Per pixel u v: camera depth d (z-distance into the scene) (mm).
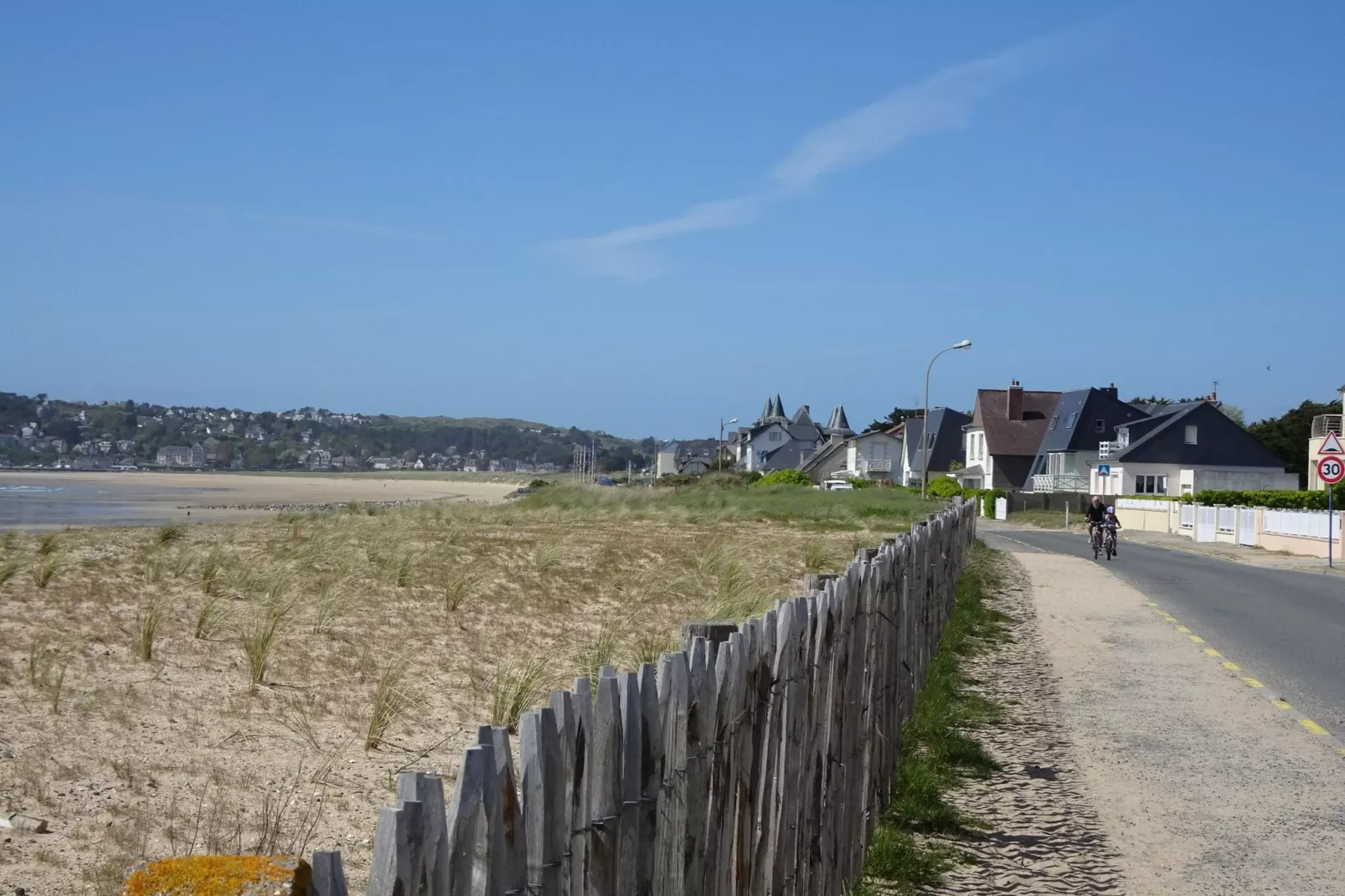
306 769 6875
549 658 10422
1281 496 38219
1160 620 16531
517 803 2504
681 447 176875
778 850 4531
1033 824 6891
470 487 149375
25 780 6230
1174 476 70438
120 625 11594
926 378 58469
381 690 8219
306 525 28688
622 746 3057
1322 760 8406
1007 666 12445
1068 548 36531
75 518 50625
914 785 7402
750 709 4152
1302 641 14570
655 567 18641
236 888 1833
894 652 7793
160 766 6719
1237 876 6016
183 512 58156
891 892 5824
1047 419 89188
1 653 9789
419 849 2070
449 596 13734
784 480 83250
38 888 4770
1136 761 8352
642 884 3180
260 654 9258
